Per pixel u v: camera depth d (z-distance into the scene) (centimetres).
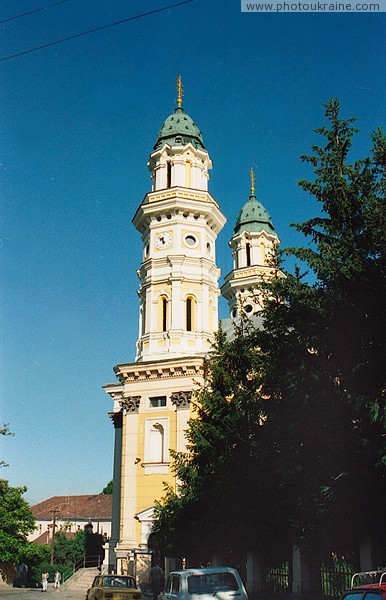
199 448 2689
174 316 4434
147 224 4809
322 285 1867
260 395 2112
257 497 2192
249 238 6556
